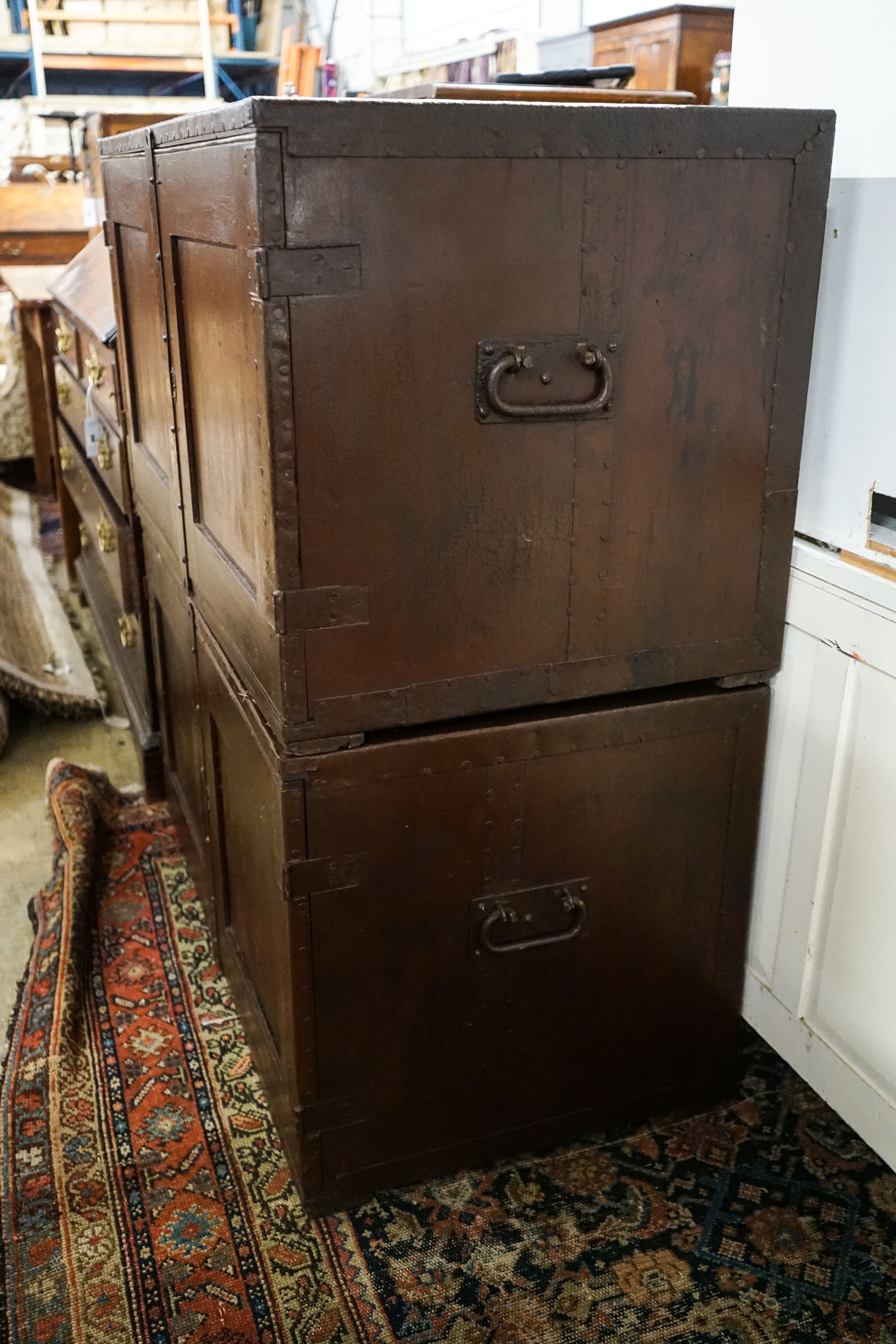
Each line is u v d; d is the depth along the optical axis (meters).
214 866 1.78
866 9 1.26
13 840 2.31
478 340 1.14
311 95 5.43
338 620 1.18
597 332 1.18
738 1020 1.59
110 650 2.66
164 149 1.39
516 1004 1.44
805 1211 1.45
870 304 1.27
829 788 1.45
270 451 1.10
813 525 1.41
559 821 1.36
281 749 1.23
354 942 1.32
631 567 1.30
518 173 1.09
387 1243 1.40
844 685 1.39
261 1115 1.59
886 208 1.23
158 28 5.48
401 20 4.98
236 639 1.38
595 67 2.13
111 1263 1.36
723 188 1.18
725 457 1.30
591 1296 1.33
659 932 1.49
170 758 2.21
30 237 3.90
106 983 1.85
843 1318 1.31
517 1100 1.50
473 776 1.30
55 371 3.28
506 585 1.25
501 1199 1.47
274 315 1.05
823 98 1.35
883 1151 1.45
